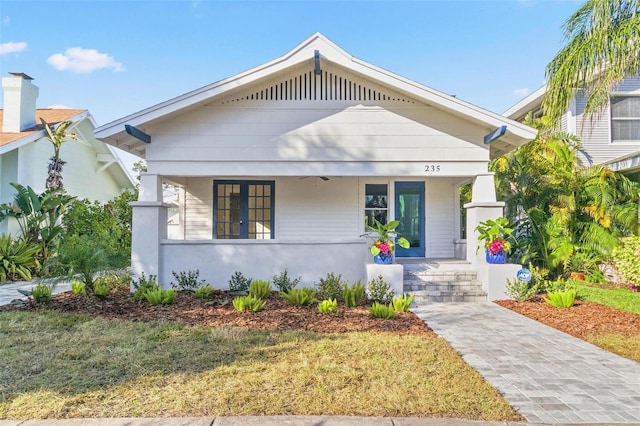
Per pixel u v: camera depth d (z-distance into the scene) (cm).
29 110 1512
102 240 902
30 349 517
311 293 829
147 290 829
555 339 602
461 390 400
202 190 1241
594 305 828
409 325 666
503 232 941
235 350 512
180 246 959
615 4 770
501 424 339
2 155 1410
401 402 370
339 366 458
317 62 923
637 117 1355
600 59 785
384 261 907
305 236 1244
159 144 949
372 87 970
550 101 877
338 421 337
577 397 396
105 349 515
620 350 550
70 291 991
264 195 1255
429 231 1262
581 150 1352
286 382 411
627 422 346
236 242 969
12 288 1068
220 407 358
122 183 2053
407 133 966
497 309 817
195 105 931
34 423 330
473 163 967
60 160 1457
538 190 1191
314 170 959
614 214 1077
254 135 959
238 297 805
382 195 1266
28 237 1312
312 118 965
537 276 958
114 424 329
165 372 438
